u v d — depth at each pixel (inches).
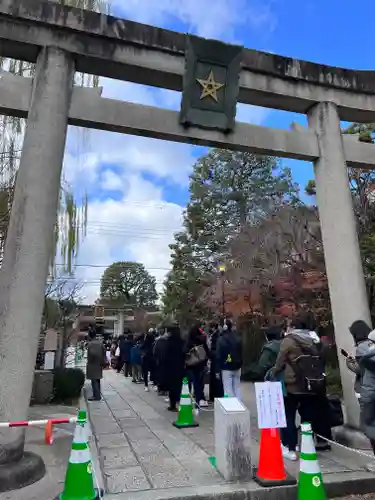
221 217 866.1
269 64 248.4
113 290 1813.5
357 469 173.8
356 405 211.8
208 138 233.8
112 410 328.2
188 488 152.7
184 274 854.5
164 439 230.1
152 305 1715.1
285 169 846.5
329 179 246.2
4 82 199.2
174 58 231.6
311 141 253.3
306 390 187.2
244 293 587.5
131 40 221.3
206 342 323.0
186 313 801.6
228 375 280.1
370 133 434.0
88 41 215.2
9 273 177.8
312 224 502.6
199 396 313.3
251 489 150.7
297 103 259.0
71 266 310.0
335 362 440.5
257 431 245.9
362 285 230.2
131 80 234.4
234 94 238.1
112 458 194.5
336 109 259.3
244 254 601.6
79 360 741.9
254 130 243.6
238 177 874.8
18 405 167.5
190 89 231.0
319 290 453.7
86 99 212.2
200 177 898.1
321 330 443.5
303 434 144.9
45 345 403.9
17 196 188.1
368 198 458.0
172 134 226.5
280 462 159.5
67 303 487.2
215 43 235.6
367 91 266.5
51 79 203.2
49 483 160.4
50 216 190.4
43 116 197.6
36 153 192.4
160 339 331.9
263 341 530.0
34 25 207.0
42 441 228.5
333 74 261.1
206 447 211.5
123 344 624.4
